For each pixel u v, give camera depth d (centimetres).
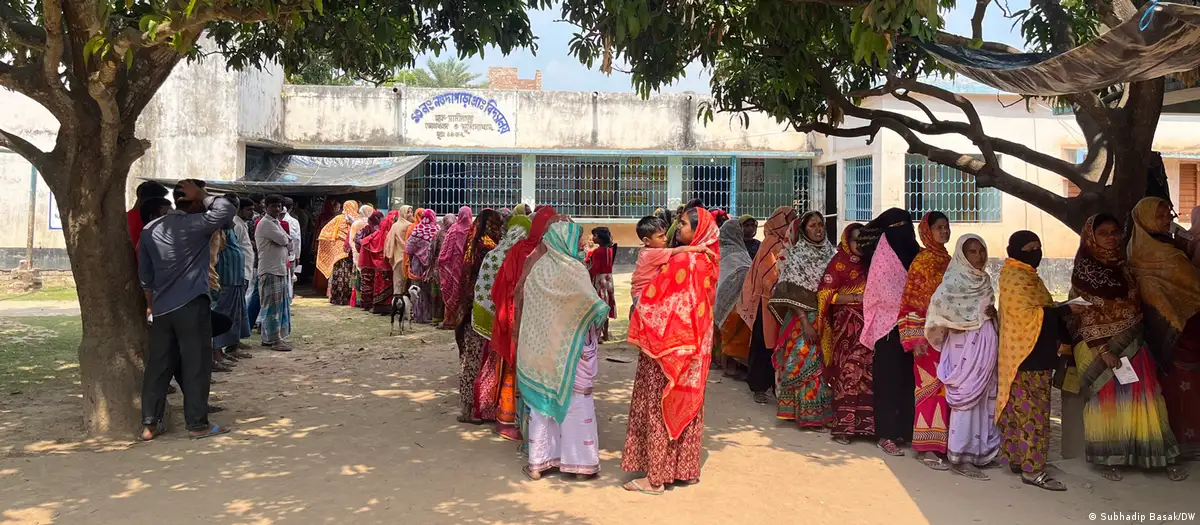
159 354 615
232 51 820
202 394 624
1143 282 554
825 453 604
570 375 527
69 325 1183
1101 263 542
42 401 728
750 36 746
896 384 604
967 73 568
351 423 674
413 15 716
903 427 606
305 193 1587
